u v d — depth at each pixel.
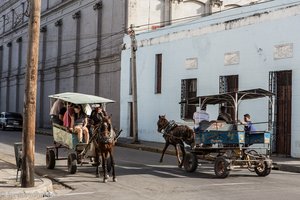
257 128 23.02
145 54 31.84
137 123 29.61
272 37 22.67
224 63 25.38
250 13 24.12
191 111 27.94
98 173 14.85
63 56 45.19
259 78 23.23
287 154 21.70
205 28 26.83
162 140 29.97
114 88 35.56
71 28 43.53
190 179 14.59
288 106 21.92
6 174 14.63
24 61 55.69
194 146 16.23
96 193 11.98
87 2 40.44
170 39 29.62
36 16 12.32
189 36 28.05
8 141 30.36
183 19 36.84
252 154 15.73
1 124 46.84
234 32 24.84
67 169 16.75
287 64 21.89
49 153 16.75
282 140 22.05
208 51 26.53
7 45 61.25
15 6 58.31
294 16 21.64
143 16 34.97
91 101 16.16
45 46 49.47
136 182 13.84
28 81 12.23
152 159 20.92
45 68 48.84
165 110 29.84
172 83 29.31
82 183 13.64
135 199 11.10
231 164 15.05
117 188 12.76
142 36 32.16
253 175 15.80
